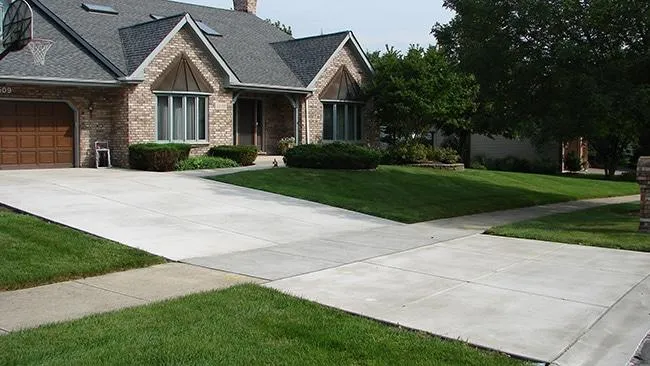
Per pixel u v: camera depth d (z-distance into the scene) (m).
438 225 13.81
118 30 22.91
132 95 20.30
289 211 14.22
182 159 20.45
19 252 8.64
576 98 15.78
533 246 10.91
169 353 5.00
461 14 17.97
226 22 28.52
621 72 15.50
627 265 9.22
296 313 6.27
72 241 9.55
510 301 7.02
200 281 7.81
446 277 8.22
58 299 6.89
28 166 19.56
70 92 20.06
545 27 16.30
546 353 5.34
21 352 4.99
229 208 14.03
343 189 17.64
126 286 7.52
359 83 27.22
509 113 17.91
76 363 4.75
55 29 21.69
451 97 25.47
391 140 28.20
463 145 32.66
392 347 5.31
